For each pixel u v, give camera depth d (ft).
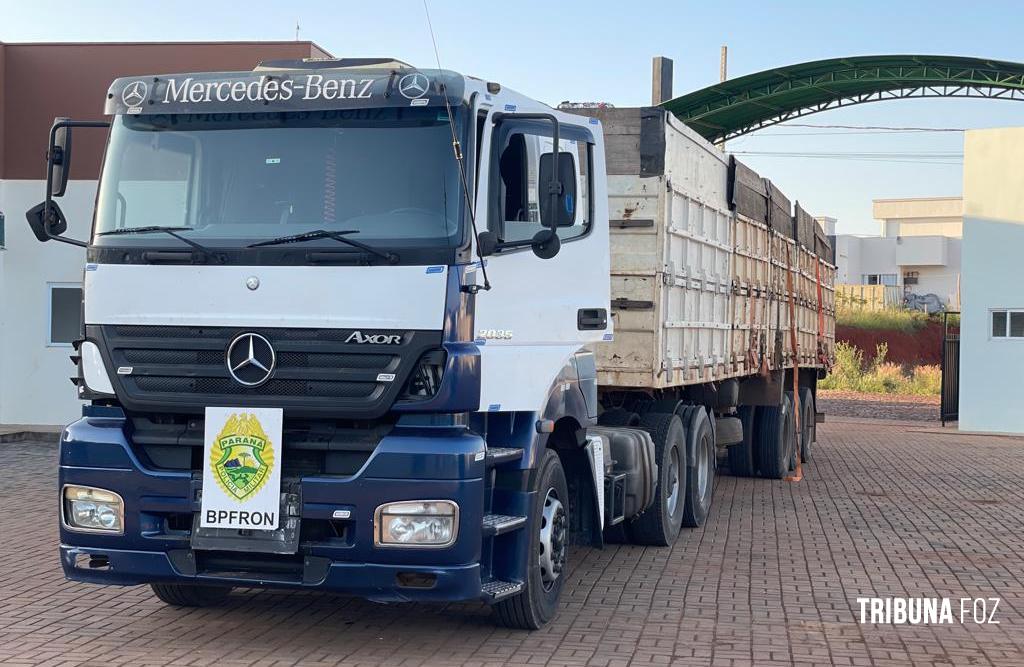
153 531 22.15
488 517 23.15
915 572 32.60
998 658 23.80
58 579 29.55
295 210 22.24
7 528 36.94
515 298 23.45
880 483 54.29
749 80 104.53
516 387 23.29
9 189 63.52
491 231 22.47
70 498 22.48
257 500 21.31
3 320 64.18
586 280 26.53
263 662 22.25
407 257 21.35
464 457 21.22
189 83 23.12
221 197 22.56
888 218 250.98
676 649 23.81
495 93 22.97
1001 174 85.15
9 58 63.41
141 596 27.89
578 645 23.90
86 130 63.00
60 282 63.72
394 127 22.26
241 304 21.81
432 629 25.09
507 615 24.61
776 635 25.21
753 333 47.70
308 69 23.31
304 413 21.35
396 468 21.04
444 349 21.13
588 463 27.58
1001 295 85.35
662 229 33.76
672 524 36.22
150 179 22.98
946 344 92.73
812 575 31.94
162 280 22.21
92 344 22.58
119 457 22.08
